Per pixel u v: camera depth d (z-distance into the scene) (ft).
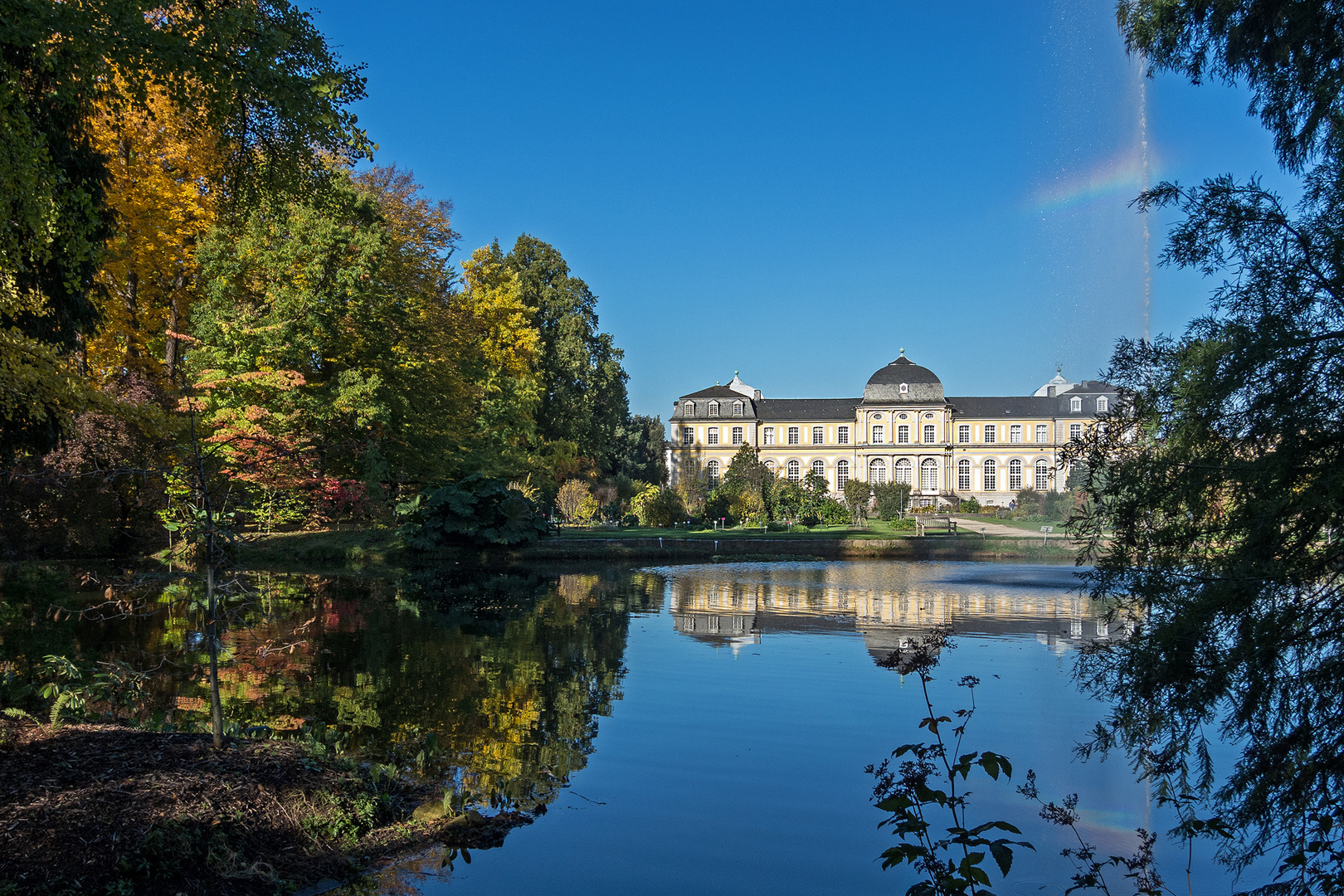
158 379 87.25
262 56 27.40
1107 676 19.43
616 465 207.10
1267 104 20.06
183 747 20.74
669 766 23.39
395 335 96.43
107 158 37.68
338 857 17.70
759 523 151.74
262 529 88.63
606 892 16.26
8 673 30.40
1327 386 16.67
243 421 78.02
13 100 24.40
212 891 15.74
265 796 18.60
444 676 33.83
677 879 16.88
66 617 45.09
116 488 75.05
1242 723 17.19
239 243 82.23
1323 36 18.30
